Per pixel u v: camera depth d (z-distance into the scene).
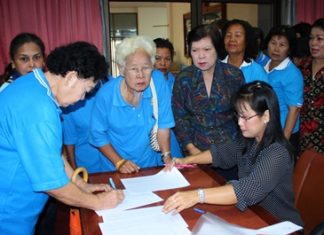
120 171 1.56
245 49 2.20
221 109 1.84
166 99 1.75
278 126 1.29
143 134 1.71
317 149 2.31
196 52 1.77
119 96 1.60
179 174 1.48
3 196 1.12
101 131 1.67
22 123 1.02
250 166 1.38
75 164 1.97
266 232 0.99
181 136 1.91
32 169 1.03
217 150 1.58
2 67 3.25
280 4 3.98
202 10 3.83
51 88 1.09
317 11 3.97
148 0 3.73
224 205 1.18
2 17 3.21
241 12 4.05
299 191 1.41
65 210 1.85
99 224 1.07
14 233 1.16
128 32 4.25
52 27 3.33
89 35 3.43
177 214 1.12
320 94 2.26
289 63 2.37
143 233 1.01
